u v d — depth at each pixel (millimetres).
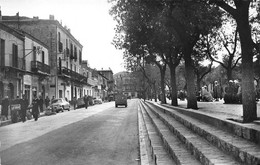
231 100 20641
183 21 14883
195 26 15383
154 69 59406
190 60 15859
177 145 6688
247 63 8117
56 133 13227
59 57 47406
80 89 65438
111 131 13633
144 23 19156
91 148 9211
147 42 21672
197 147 5305
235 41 29391
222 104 20078
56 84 45469
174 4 12539
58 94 46344
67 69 51062
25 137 12148
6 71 28859
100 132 13289
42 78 39375
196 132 7355
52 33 45719
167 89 73875
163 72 30984
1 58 28797
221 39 30047
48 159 7637
